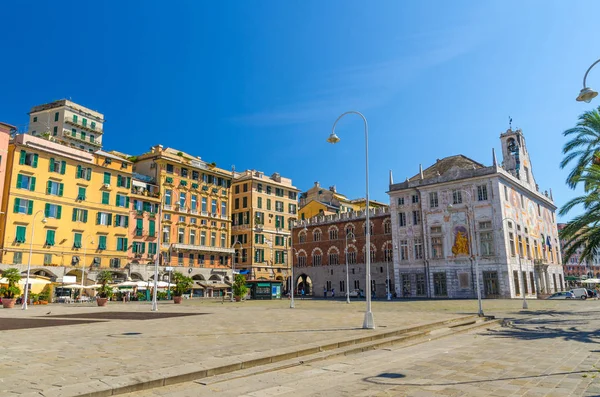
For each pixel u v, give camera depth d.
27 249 53.34
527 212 69.62
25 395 7.79
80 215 59.94
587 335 18.20
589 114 32.06
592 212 30.44
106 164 64.44
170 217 73.00
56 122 88.19
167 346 14.09
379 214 76.69
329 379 10.26
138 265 65.88
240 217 86.88
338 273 81.12
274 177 93.81
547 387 9.10
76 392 8.07
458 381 9.71
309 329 19.30
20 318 26.47
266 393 8.92
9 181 52.59
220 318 26.11
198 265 75.94
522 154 72.75
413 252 67.38
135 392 8.87
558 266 80.25
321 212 98.94
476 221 61.19
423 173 72.94
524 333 19.59
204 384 9.66
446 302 48.84
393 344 16.34
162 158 72.81
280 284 68.75
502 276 57.88
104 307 41.59
